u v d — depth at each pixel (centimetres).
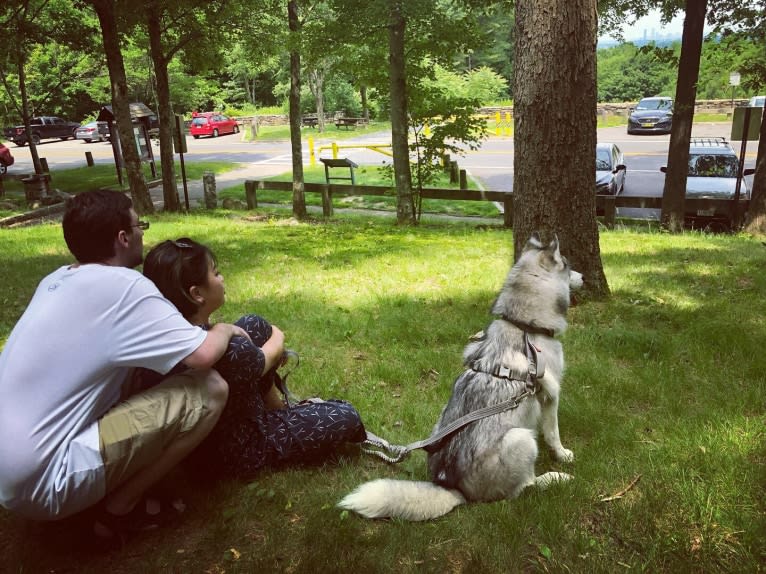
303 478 305
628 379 434
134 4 1353
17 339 220
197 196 2006
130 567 246
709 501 278
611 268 807
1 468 212
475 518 273
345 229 1275
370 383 441
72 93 4009
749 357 466
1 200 1797
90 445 222
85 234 239
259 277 789
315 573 241
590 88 574
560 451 330
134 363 229
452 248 990
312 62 1364
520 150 599
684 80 1219
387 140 3681
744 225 1275
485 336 321
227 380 274
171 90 4294
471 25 1287
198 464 301
